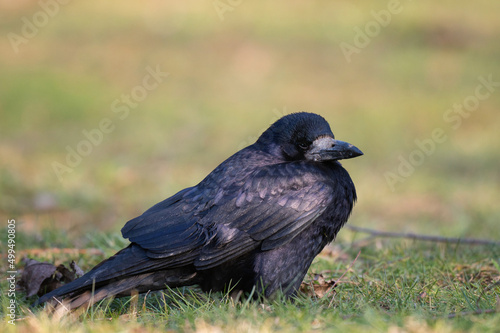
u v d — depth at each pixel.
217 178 6.77
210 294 6.65
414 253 8.77
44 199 13.52
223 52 25.06
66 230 10.20
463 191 15.06
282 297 6.52
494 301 6.27
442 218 13.02
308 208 6.64
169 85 22.38
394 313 5.82
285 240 6.61
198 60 24.36
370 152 17.98
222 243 6.45
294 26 27.17
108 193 14.61
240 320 5.59
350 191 7.09
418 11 28.73
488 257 8.51
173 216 6.57
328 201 6.75
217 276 6.64
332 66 24.03
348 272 7.79
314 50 25.28
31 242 9.11
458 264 8.21
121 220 12.40
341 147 6.91
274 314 5.86
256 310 5.86
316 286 7.34
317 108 20.72
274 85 22.44
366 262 8.40
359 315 5.66
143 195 14.40
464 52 25.44
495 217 12.34
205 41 25.89
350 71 23.70
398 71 23.75
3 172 14.90
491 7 29.64
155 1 29.30
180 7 28.59
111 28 26.89
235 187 6.64
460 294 6.52
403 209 13.93
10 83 21.95
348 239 10.43
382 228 11.84
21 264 8.30
